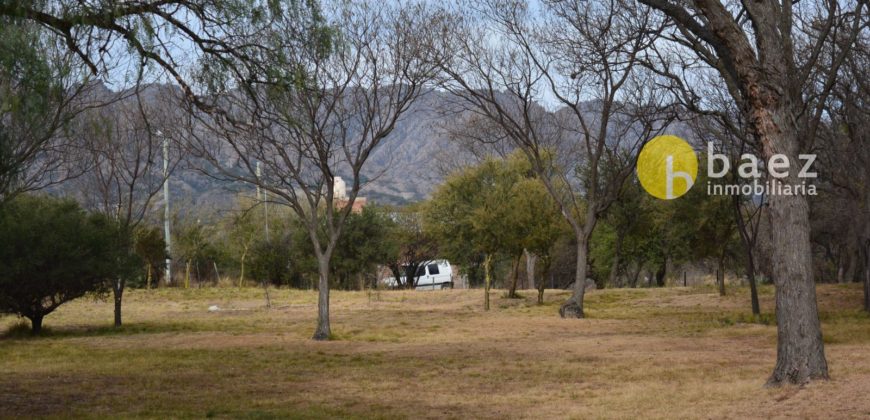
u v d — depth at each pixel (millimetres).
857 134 22781
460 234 45188
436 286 54688
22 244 22000
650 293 36250
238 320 27359
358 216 48406
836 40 20438
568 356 15984
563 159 40969
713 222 32625
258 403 11086
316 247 20734
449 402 11031
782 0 16594
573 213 35250
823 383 10102
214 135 19766
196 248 46406
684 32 16625
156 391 12234
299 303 35500
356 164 20531
